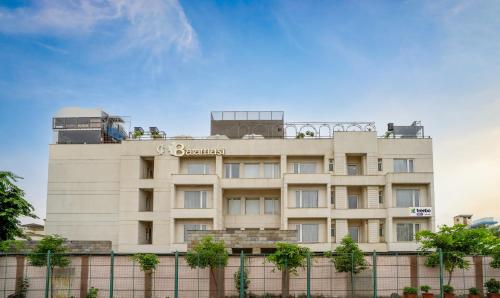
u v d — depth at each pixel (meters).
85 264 40.88
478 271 40.16
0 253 40.84
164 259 40.72
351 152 58.81
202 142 59.31
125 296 40.31
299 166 60.12
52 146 61.75
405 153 59.59
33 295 40.53
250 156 59.41
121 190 58.78
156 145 59.53
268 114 65.19
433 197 56.97
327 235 55.75
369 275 40.59
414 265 40.62
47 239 41.34
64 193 60.84
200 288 40.16
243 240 45.12
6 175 45.41
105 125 67.06
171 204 56.81
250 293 39.94
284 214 56.41
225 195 59.84
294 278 40.25
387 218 56.62
